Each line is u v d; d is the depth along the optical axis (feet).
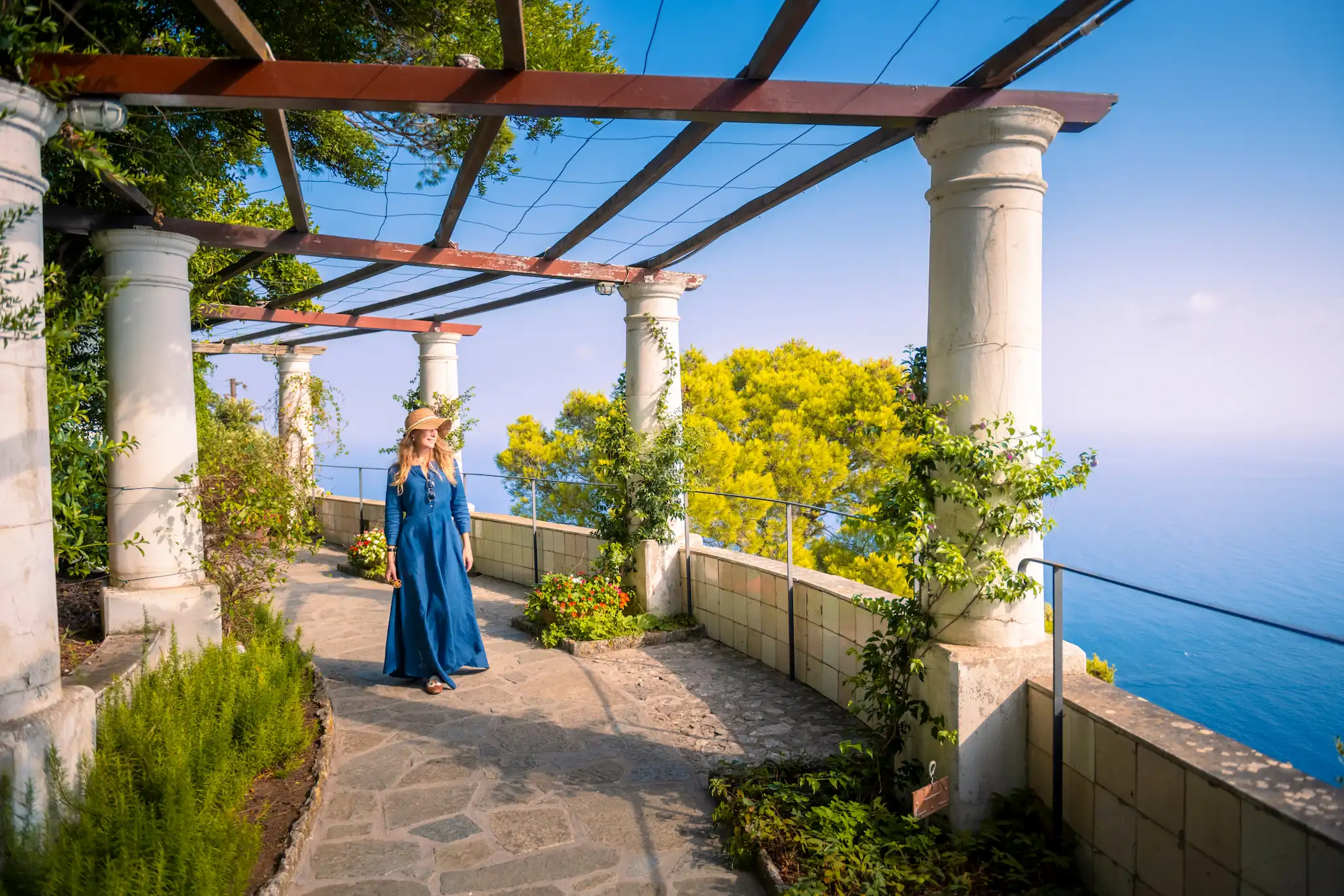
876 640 14.26
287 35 14.55
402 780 12.84
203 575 15.83
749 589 19.30
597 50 20.99
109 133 12.82
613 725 15.14
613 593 21.16
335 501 37.73
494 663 19.03
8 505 8.48
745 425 65.77
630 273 21.36
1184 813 8.05
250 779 11.63
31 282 8.82
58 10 10.23
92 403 17.22
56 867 7.80
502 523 29.32
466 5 15.70
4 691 8.50
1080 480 10.30
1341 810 6.95
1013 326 10.55
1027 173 10.49
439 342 31.12
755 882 10.01
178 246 15.21
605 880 10.05
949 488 10.46
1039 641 10.98
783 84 10.34
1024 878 9.34
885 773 11.76
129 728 10.24
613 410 22.59
